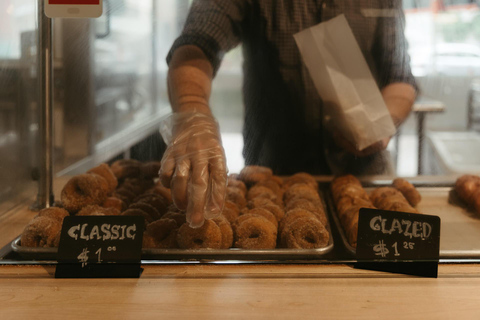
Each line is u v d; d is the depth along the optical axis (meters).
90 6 0.93
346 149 1.26
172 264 0.88
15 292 0.78
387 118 1.17
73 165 1.20
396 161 1.22
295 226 0.92
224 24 1.21
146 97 1.46
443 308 0.74
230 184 1.15
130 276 0.83
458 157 1.19
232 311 0.73
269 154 1.27
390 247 0.86
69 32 1.19
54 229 0.91
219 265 0.88
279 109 1.25
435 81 1.16
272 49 1.24
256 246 0.90
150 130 1.26
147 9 1.23
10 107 1.13
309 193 1.12
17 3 1.14
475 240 0.97
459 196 1.19
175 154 0.88
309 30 1.19
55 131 1.15
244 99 1.22
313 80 1.21
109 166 1.24
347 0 1.18
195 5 1.23
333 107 1.19
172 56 1.18
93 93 1.29
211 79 1.18
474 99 1.15
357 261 0.87
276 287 0.80
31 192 1.12
